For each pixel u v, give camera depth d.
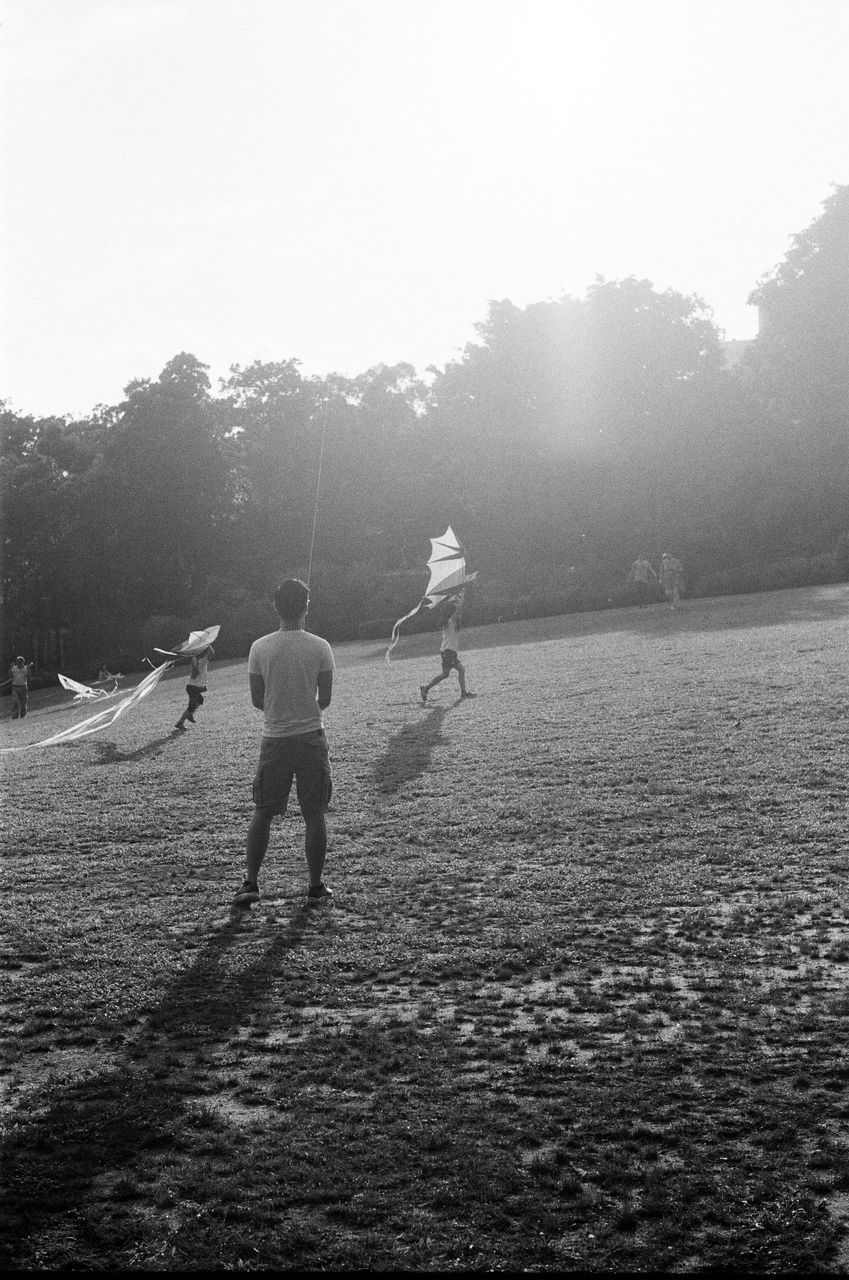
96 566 65.06
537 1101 4.85
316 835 8.45
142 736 21.08
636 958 6.83
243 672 38.41
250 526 67.56
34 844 11.35
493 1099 4.86
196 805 12.99
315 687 8.47
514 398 63.91
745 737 14.12
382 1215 3.98
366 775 14.07
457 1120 4.65
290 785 8.55
